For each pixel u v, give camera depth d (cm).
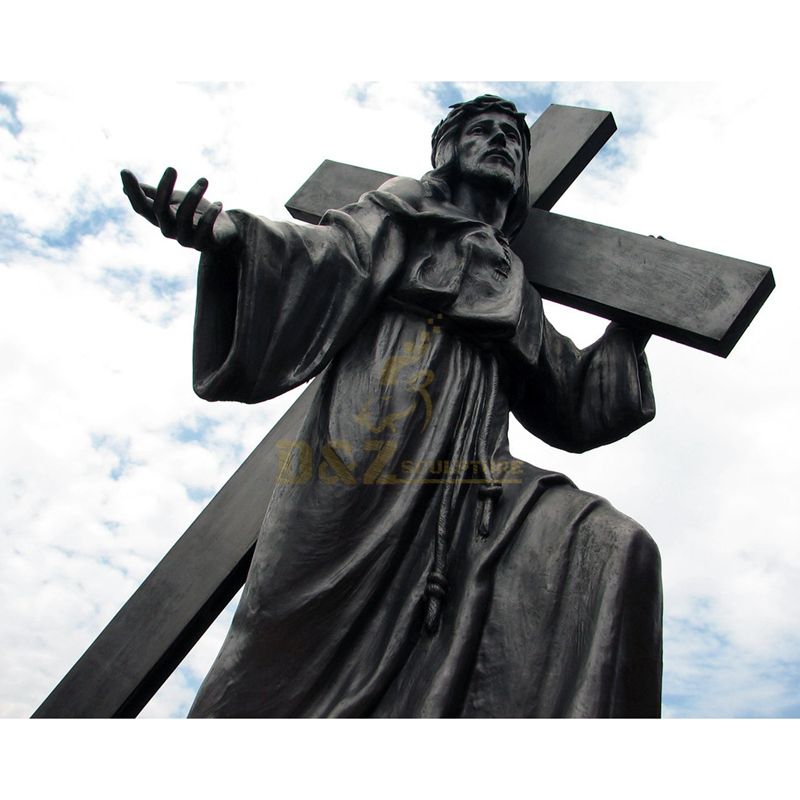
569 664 354
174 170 352
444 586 376
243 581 495
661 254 516
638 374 489
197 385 385
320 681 361
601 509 389
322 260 410
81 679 473
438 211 466
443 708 345
